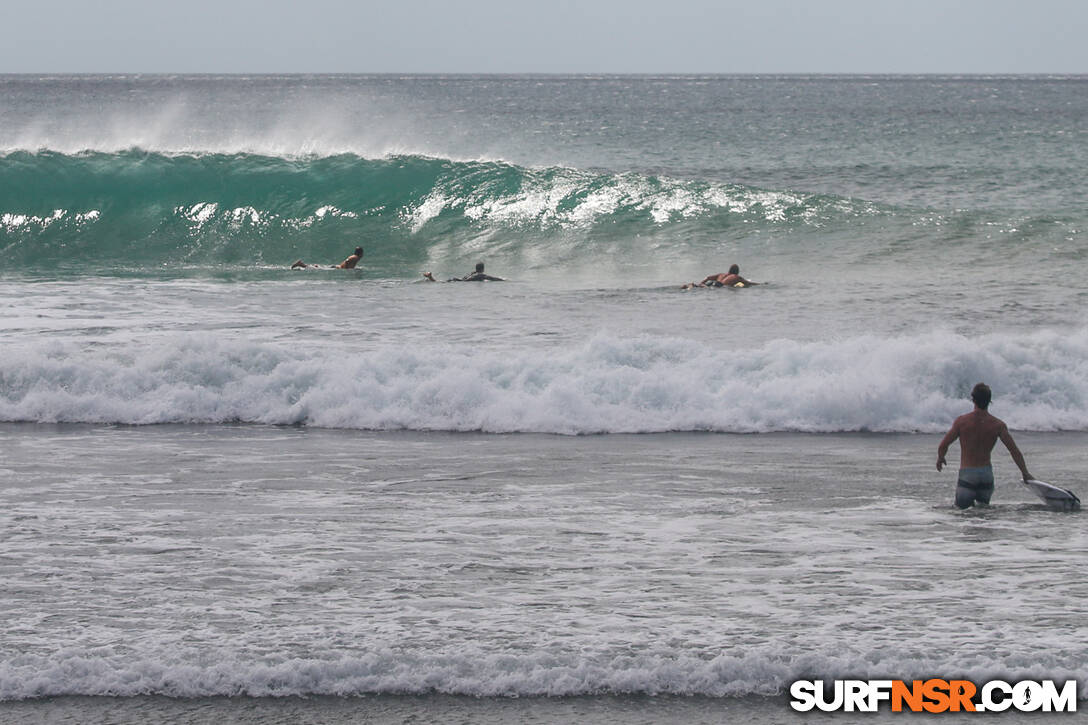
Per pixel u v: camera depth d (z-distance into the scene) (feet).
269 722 80.79
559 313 264.93
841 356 200.44
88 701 83.20
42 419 185.98
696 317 258.37
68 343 221.46
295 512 130.52
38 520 125.80
